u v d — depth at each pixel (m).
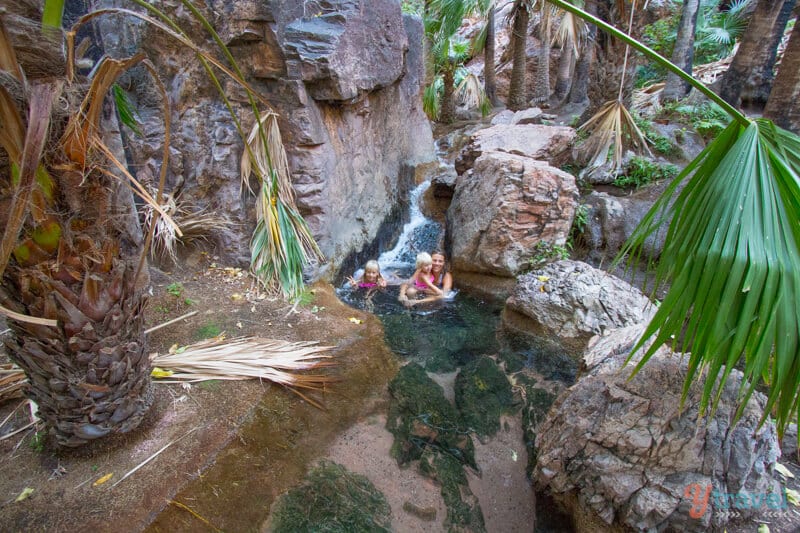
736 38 11.62
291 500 2.61
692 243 1.81
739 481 2.28
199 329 3.87
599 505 2.42
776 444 2.43
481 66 14.91
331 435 3.08
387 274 6.00
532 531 2.58
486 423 3.31
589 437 2.46
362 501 2.67
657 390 2.47
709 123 7.18
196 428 2.80
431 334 4.40
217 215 4.80
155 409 2.84
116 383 2.42
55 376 2.19
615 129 6.04
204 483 2.51
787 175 1.70
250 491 2.57
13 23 1.58
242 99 4.50
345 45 4.58
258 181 4.69
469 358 4.06
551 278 4.61
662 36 11.00
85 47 1.84
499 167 5.47
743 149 1.79
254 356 3.46
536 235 5.45
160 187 2.03
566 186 5.32
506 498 2.76
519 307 4.50
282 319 4.18
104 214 2.08
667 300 1.83
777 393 1.70
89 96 1.71
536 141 6.53
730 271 1.66
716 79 9.65
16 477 2.38
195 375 3.22
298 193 4.79
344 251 5.50
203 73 4.49
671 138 6.98
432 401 3.48
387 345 4.11
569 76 12.51
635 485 2.31
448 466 2.95
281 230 4.45
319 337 3.97
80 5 4.10
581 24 9.47
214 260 4.88
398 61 6.15
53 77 1.74
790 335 1.63
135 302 2.43
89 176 1.95
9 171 1.74
